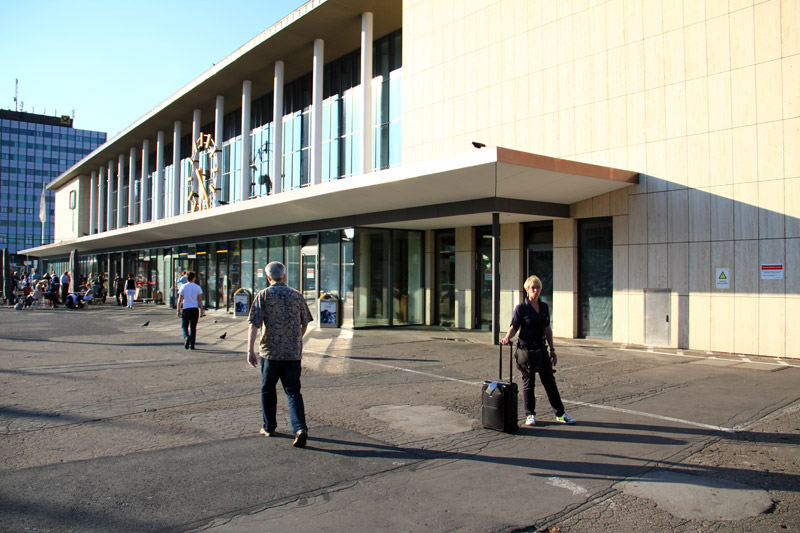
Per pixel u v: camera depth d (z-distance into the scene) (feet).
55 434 20.21
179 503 14.30
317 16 71.61
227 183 115.85
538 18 54.39
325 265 66.64
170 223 91.04
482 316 61.05
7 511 13.64
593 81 50.31
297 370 19.97
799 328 39.32
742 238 41.93
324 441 19.81
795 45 39.70
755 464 17.84
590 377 32.99
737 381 31.76
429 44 64.64
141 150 157.79
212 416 23.06
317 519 13.55
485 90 58.54
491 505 14.55
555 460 18.12
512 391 21.27
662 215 45.98
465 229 61.93
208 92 102.89
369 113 70.13
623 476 16.74
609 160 49.16
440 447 19.34
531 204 49.44
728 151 42.68
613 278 49.24
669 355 41.57
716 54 43.32
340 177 82.07
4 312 84.33
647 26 47.06
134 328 60.13
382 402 26.07
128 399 26.04
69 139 453.17
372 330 60.18
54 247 171.83
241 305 78.95
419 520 13.58
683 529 13.34
